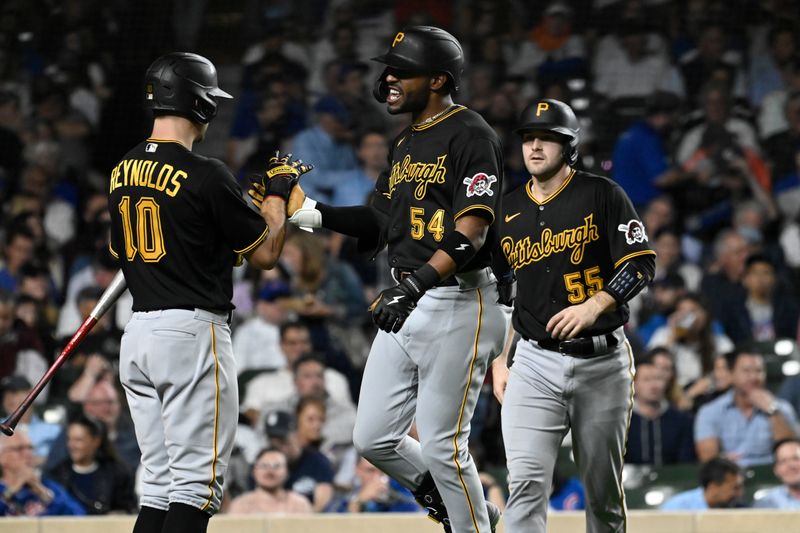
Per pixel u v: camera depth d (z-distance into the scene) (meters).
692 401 29.88
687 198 39.72
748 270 34.50
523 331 17.83
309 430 27.53
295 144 40.38
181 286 15.64
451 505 16.44
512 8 44.41
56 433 28.77
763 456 28.42
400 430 16.75
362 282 35.53
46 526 23.77
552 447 17.70
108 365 30.70
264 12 45.31
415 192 16.02
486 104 41.88
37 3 45.00
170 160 15.64
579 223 17.44
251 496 25.72
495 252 17.91
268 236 16.03
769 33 43.25
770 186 40.22
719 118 41.28
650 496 26.75
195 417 15.61
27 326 32.72
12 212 40.75
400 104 16.19
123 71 44.62
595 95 42.03
